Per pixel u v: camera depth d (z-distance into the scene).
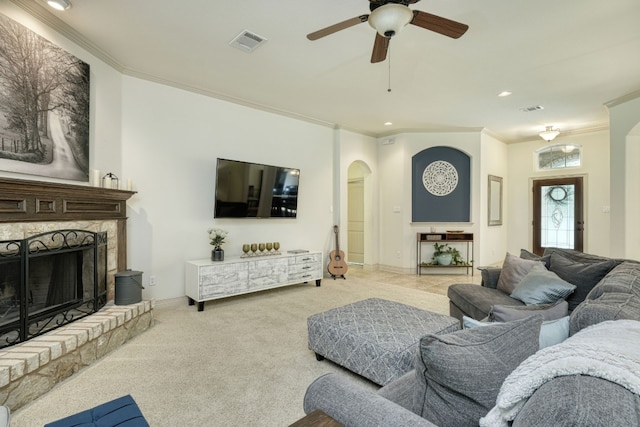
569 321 1.32
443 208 6.18
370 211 6.44
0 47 2.24
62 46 2.73
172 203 3.89
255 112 4.70
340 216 5.80
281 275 4.43
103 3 2.43
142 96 3.65
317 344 2.40
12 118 2.32
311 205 5.48
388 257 6.30
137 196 3.61
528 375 0.73
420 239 5.89
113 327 2.65
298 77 3.76
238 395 2.01
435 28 2.14
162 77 3.74
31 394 1.94
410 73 3.65
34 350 2.04
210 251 4.22
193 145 4.07
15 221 2.26
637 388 0.61
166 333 3.01
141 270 3.65
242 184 4.39
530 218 6.91
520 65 3.45
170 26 2.75
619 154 4.38
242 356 2.54
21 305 2.18
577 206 6.33
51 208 2.54
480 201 6.07
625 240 4.30
